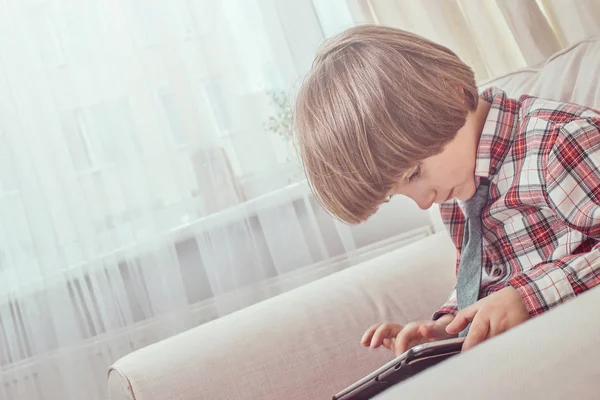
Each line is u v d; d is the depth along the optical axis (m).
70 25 1.91
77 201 1.90
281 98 1.91
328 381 1.04
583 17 1.69
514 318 0.80
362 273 1.20
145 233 1.90
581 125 0.87
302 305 1.12
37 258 1.90
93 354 1.89
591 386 0.31
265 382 1.01
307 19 1.90
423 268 1.21
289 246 1.88
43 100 1.91
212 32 1.91
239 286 1.89
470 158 0.97
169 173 1.91
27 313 1.91
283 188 1.90
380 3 1.83
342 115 0.91
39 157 1.91
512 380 0.32
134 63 1.91
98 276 1.89
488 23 1.79
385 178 0.90
